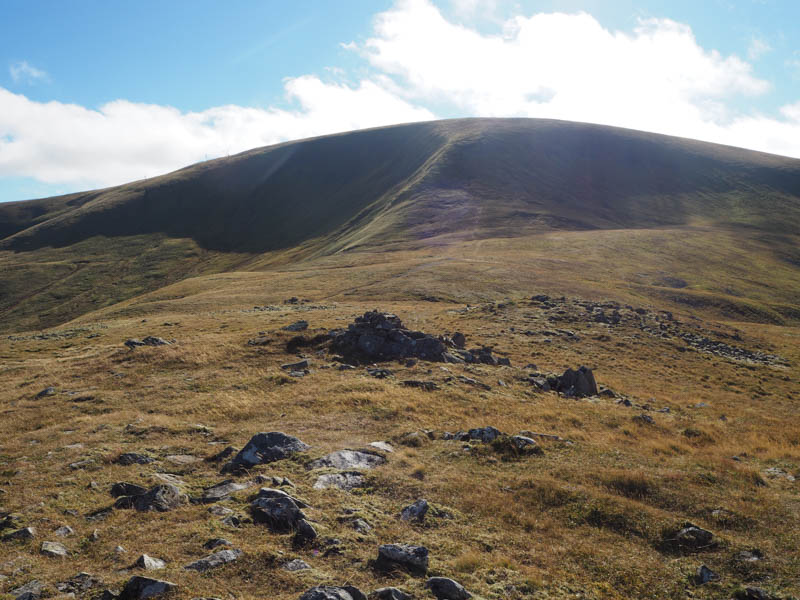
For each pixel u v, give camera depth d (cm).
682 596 1088
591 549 1272
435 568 1129
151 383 3109
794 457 2083
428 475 1711
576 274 9300
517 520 1422
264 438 1969
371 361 3528
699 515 1462
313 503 1450
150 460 1886
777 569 1156
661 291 8656
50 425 2428
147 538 1260
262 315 6034
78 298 17225
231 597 973
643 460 1919
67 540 1271
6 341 5638
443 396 2744
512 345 4603
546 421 2436
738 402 3509
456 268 9275
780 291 10325
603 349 4741
